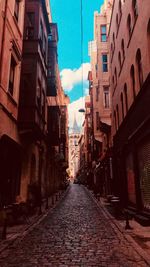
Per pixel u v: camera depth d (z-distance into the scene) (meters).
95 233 9.92
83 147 91.69
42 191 25.39
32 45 18.23
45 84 22.44
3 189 13.68
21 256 6.84
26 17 19.16
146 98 11.73
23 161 18.00
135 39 14.04
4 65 13.77
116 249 7.48
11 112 15.08
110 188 26.36
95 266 5.94
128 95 16.25
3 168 13.64
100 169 36.44
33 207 15.86
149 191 12.01
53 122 27.36
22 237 9.20
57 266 5.96
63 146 50.41
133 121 14.55
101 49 29.05
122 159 17.81
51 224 12.15
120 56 19.31
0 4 13.02
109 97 27.47
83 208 19.33
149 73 10.99
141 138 12.62
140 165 13.55
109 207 19.36
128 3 15.93
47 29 23.83
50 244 8.16
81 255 6.88
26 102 16.86
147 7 11.46
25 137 18.03
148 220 11.21
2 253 7.13
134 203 15.09
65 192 44.06
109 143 28.06
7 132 14.25
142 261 6.31
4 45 13.65
